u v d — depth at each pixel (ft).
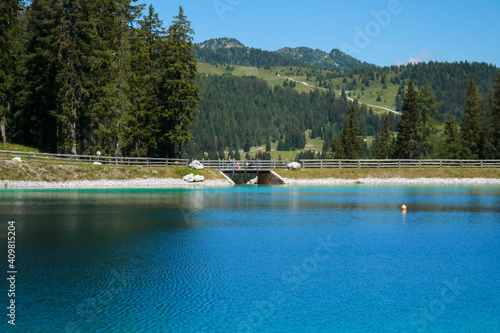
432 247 70.33
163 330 39.09
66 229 81.76
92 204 118.21
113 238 74.69
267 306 45.01
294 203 129.18
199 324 40.57
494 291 50.01
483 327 40.65
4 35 185.47
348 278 54.29
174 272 55.67
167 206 117.19
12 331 38.45
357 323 41.22
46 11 185.98
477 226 89.40
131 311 43.21
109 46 198.80
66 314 42.29
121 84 198.59
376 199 141.38
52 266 57.26
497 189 182.60
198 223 90.94
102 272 55.01
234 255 64.28
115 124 197.16
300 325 40.68
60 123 197.06
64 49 181.98
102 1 189.78
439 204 127.75
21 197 131.44
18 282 50.93
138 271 55.67
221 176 208.23
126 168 186.70
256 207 118.83
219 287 50.29
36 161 168.25
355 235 79.66
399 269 58.13
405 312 44.09
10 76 194.08
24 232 78.33
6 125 203.62
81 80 186.70
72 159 179.22
